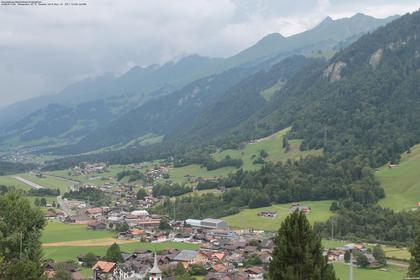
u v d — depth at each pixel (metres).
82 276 171.12
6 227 96.50
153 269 160.62
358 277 178.62
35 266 87.81
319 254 70.94
